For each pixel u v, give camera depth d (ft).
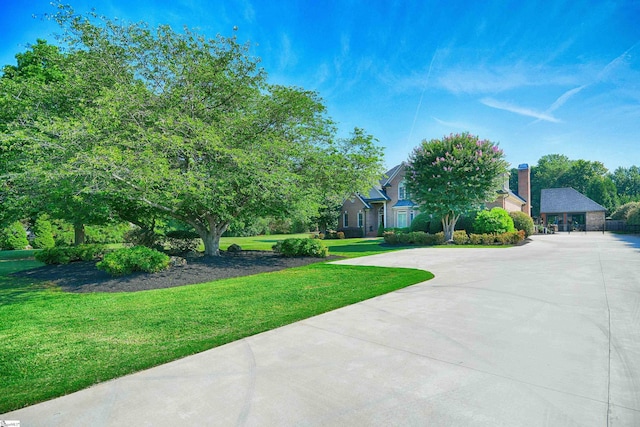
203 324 16.44
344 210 111.75
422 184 69.05
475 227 71.26
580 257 38.29
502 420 7.96
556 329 14.39
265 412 8.48
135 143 29.73
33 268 38.58
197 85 36.52
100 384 10.30
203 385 10.03
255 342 13.62
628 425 7.73
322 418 8.18
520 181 121.49
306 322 16.19
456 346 12.69
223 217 39.70
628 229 108.68
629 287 22.25
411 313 17.17
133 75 35.32
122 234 69.41
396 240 70.03
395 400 8.95
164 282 28.02
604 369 10.62
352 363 11.35
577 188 187.52
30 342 14.32
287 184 35.06
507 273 28.45
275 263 38.40
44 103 36.88
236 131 37.83
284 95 39.09
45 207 38.01
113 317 17.98
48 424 8.13
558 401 8.80
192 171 32.76
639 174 217.36
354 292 22.61
